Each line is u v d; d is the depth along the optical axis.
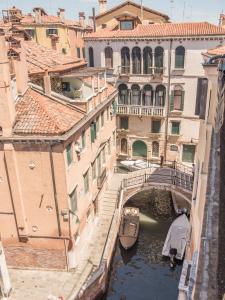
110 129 27.16
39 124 15.26
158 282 21.53
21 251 18.30
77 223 18.55
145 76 31.09
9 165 15.80
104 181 25.14
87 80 22.61
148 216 28.52
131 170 32.62
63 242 17.67
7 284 16.67
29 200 16.78
